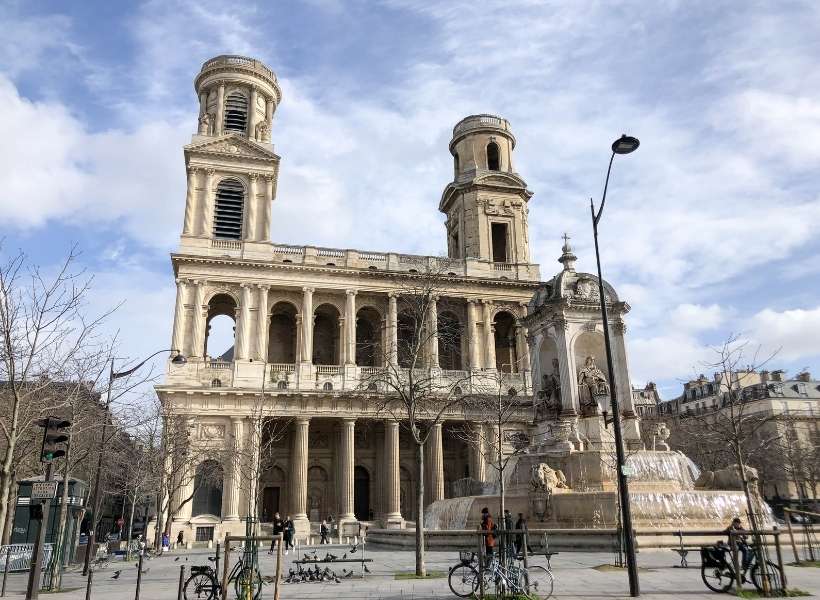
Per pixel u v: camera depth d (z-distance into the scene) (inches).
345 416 2568.9
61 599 843.4
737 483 1400.1
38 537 824.3
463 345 2930.6
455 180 3376.0
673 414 3720.5
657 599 674.2
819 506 3474.4
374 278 2837.1
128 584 1023.6
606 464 1382.9
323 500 2755.9
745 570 745.0
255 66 3058.6
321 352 2989.7
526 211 3282.5
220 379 2534.5
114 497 3346.5
